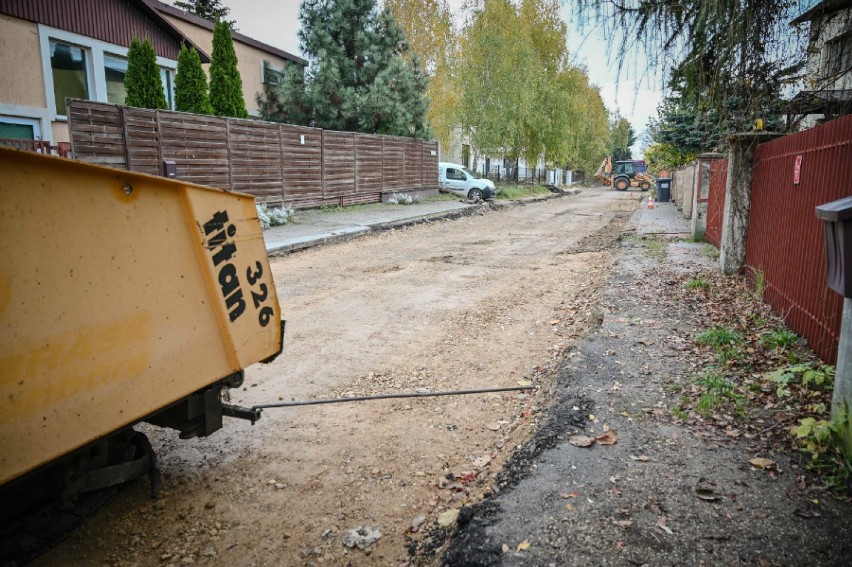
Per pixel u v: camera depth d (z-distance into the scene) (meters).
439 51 34.25
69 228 2.42
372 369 5.74
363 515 3.39
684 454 3.52
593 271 10.94
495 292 9.13
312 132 19.81
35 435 2.29
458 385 5.35
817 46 4.75
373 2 25.89
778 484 3.15
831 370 4.45
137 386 2.73
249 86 25.72
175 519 3.33
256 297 3.50
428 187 28.47
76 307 2.45
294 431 4.43
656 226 17.53
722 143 8.73
